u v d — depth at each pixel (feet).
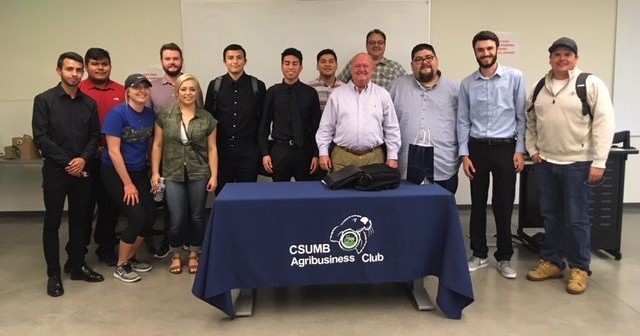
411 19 15.58
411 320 8.76
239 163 11.78
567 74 9.70
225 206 8.41
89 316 9.06
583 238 9.98
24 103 15.76
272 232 8.50
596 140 9.45
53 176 10.00
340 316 8.95
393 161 10.66
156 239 14.07
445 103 10.92
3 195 16.40
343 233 8.57
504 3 15.84
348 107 10.54
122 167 10.46
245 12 15.35
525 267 11.50
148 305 9.54
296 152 11.69
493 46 10.16
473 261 11.33
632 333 8.22
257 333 8.35
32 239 14.11
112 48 15.57
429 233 8.71
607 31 16.15
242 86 11.65
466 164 10.80
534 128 10.48
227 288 8.51
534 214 13.35
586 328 8.40
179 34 15.56
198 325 8.67
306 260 8.61
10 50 15.52
